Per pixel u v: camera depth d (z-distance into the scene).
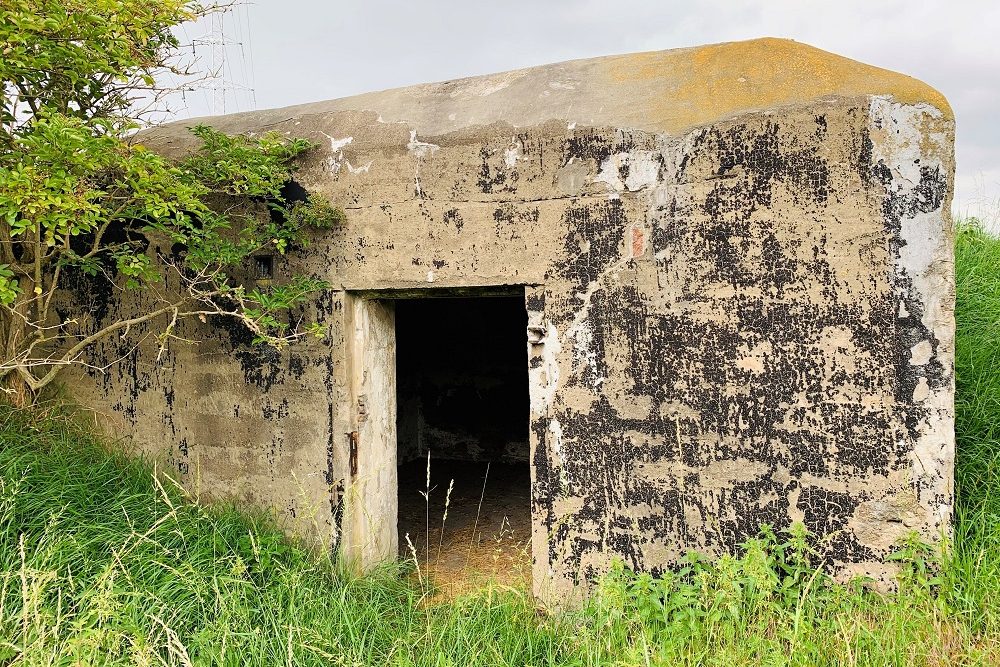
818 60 2.85
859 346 2.70
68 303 4.30
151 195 2.83
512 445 7.52
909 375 2.65
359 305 3.61
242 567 2.97
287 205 3.61
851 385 2.71
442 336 7.73
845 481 2.73
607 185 3.03
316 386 3.59
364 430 3.65
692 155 2.90
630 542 3.06
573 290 3.11
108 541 3.15
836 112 2.70
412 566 4.20
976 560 2.69
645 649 2.43
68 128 2.47
